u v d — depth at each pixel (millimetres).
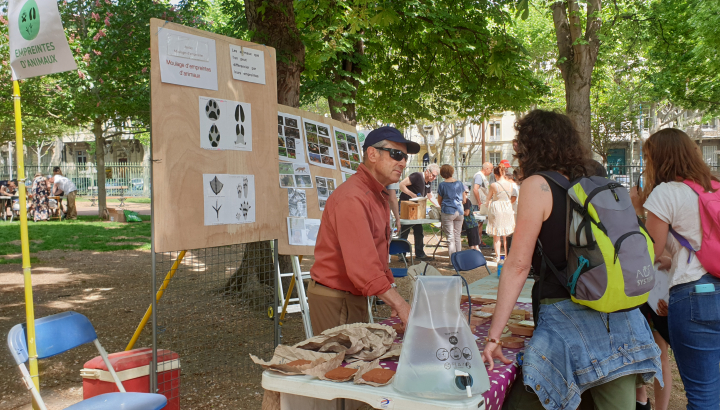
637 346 1918
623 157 32625
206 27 15062
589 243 1804
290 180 4133
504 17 9250
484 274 8594
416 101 11867
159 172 2896
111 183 34188
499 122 46438
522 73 9922
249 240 3451
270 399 1976
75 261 10047
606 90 25141
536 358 1882
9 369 4395
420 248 10055
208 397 3725
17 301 6859
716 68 14555
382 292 2346
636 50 14883
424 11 8734
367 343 2105
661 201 2604
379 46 10344
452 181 9375
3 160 44406
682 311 2566
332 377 1797
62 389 3951
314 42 7109
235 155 3346
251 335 4961
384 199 2654
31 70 2498
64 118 18312
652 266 1854
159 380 2924
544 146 2004
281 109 4258
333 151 4613
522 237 1932
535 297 2039
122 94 16094
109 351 4762
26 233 2426
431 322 1684
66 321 2562
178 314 5434
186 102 3043
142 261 10062
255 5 6043
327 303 2648
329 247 2645
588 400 2215
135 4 14898
